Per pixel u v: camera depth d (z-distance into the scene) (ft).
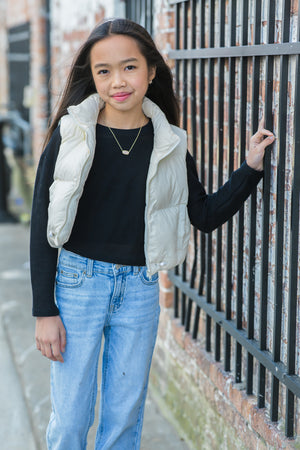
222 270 9.93
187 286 10.87
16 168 33.17
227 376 9.42
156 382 12.59
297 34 7.08
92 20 17.49
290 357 7.59
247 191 7.77
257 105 8.28
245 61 8.43
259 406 8.50
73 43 19.93
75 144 7.17
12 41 33.83
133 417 8.34
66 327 7.67
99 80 7.18
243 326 9.29
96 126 7.47
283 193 7.63
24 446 11.45
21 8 31.12
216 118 9.98
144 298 7.84
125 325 7.85
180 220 7.66
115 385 8.13
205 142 10.36
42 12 26.86
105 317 7.74
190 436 10.75
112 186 7.43
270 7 7.66
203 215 7.84
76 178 7.06
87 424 8.14
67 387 7.86
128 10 14.57
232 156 9.00
